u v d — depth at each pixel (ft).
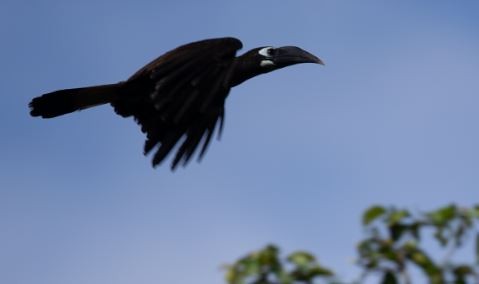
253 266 21.12
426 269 21.63
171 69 35.99
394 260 21.81
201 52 36.50
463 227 22.04
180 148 36.52
